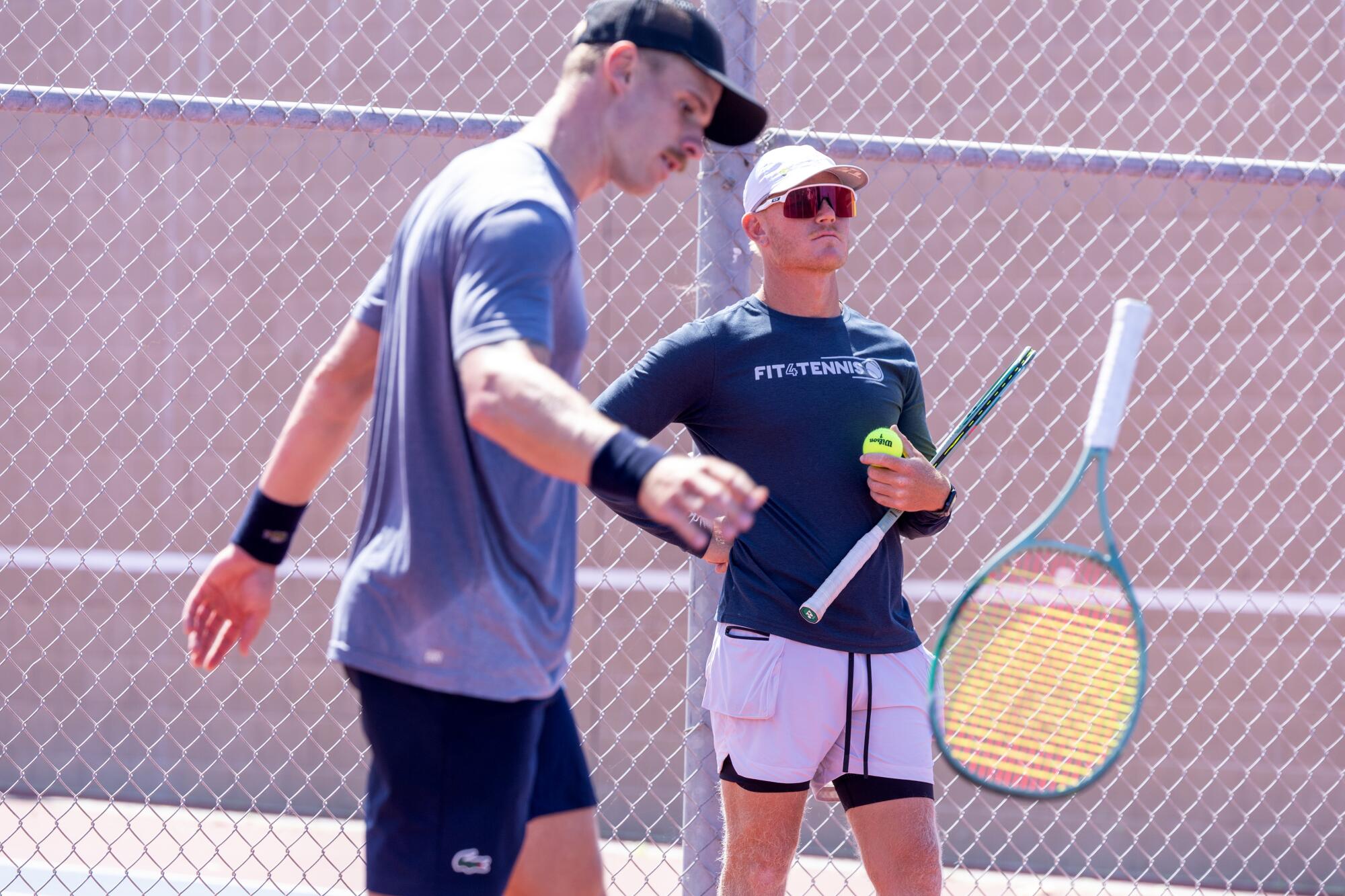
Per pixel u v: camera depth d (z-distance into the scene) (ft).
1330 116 67.92
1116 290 69.00
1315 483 66.74
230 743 68.74
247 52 75.05
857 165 70.03
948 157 39.22
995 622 30.60
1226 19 68.59
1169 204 68.69
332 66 74.08
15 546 73.97
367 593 21.34
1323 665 64.13
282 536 25.38
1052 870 57.16
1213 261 68.28
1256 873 59.62
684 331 34.04
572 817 24.81
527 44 72.13
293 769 67.97
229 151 75.05
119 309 75.36
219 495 74.38
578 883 24.79
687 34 22.66
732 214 38.58
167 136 75.36
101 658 70.90
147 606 71.77
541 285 19.21
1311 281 67.56
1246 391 67.56
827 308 34.68
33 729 70.08
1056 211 69.72
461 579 20.90
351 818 59.72
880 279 70.33
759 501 16.81
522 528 21.40
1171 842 60.90
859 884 52.75
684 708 67.05
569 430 17.40
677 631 67.82
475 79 72.54
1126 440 68.13
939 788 60.49
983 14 69.77
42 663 70.85
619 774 66.28
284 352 74.43
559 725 25.16
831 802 35.14
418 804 21.43
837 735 32.81
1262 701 64.13
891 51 69.92
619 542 68.74
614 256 70.64
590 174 22.61
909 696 32.94
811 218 33.27
